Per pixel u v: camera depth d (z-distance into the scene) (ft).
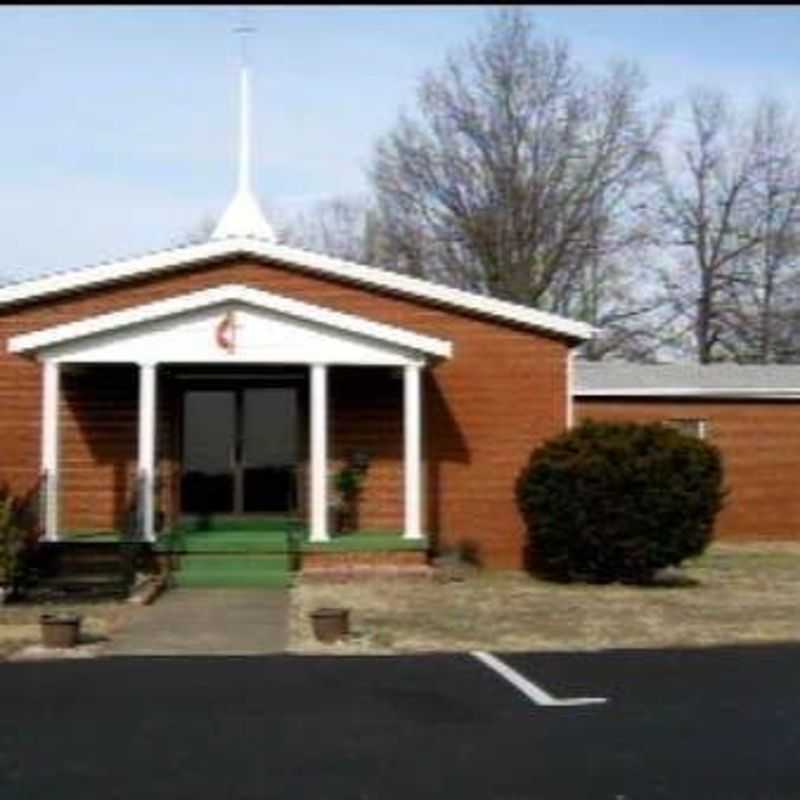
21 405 75.46
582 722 35.22
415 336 70.90
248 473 76.69
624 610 59.67
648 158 200.03
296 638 51.52
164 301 71.92
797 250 180.14
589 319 177.99
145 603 61.77
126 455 75.66
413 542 71.26
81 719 35.78
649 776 29.35
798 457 106.83
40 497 69.51
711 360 182.19
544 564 74.69
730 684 41.09
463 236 178.40
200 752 31.78
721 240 182.39
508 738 33.27
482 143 178.40
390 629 53.57
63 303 75.56
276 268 76.95
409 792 28.09
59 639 49.11
